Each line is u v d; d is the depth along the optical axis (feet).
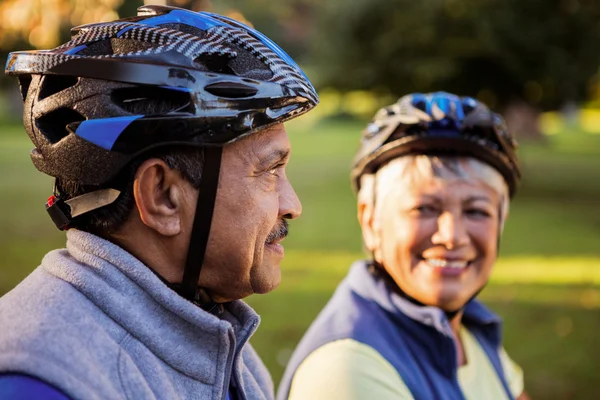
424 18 38.83
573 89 40.47
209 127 3.63
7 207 36.04
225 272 3.93
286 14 65.10
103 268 3.63
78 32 4.03
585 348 16.40
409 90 41.09
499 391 6.64
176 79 3.60
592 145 84.07
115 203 3.74
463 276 6.13
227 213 3.84
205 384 3.77
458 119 6.07
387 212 6.21
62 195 3.89
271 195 4.00
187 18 3.97
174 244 3.83
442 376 6.01
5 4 14.84
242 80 3.73
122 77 3.58
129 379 3.43
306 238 29.53
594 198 42.80
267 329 17.13
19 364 3.18
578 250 27.89
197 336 3.76
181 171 3.72
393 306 6.06
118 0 15.14
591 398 13.70
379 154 6.25
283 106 3.85
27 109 3.87
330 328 5.89
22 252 25.36
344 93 44.24
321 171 55.62
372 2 39.75
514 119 48.96
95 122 3.57
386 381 5.56
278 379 13.89
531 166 60.03
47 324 3.36
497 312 19.17
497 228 6.32
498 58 38.65
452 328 6.51
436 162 6.08
